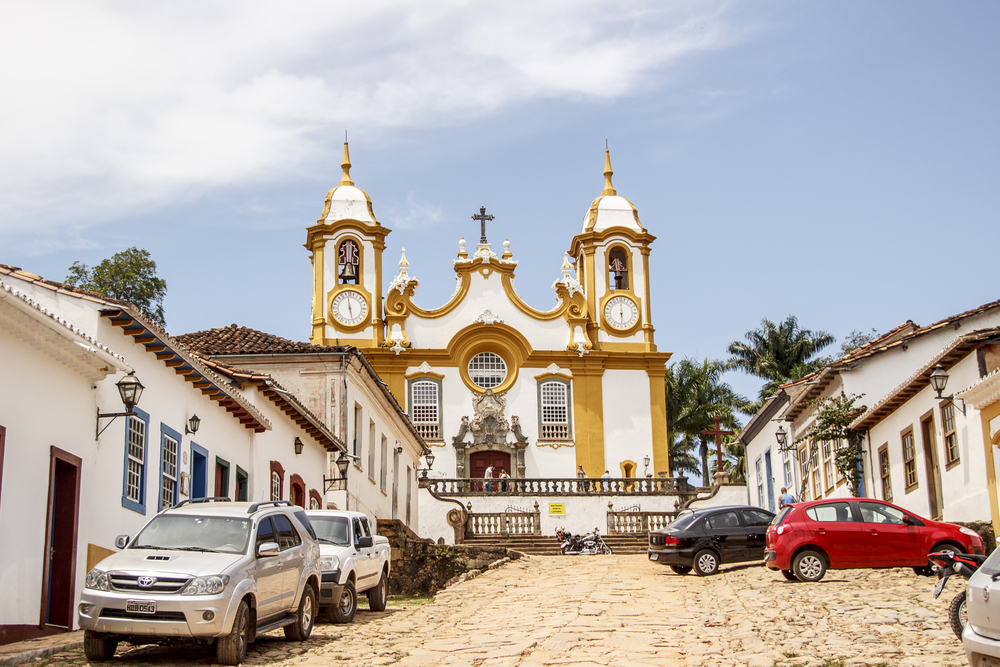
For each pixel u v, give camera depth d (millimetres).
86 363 15102
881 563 19562
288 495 25781
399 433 40906
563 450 51312
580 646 13289
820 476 32750
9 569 13359
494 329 52062
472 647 13625
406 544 29984
